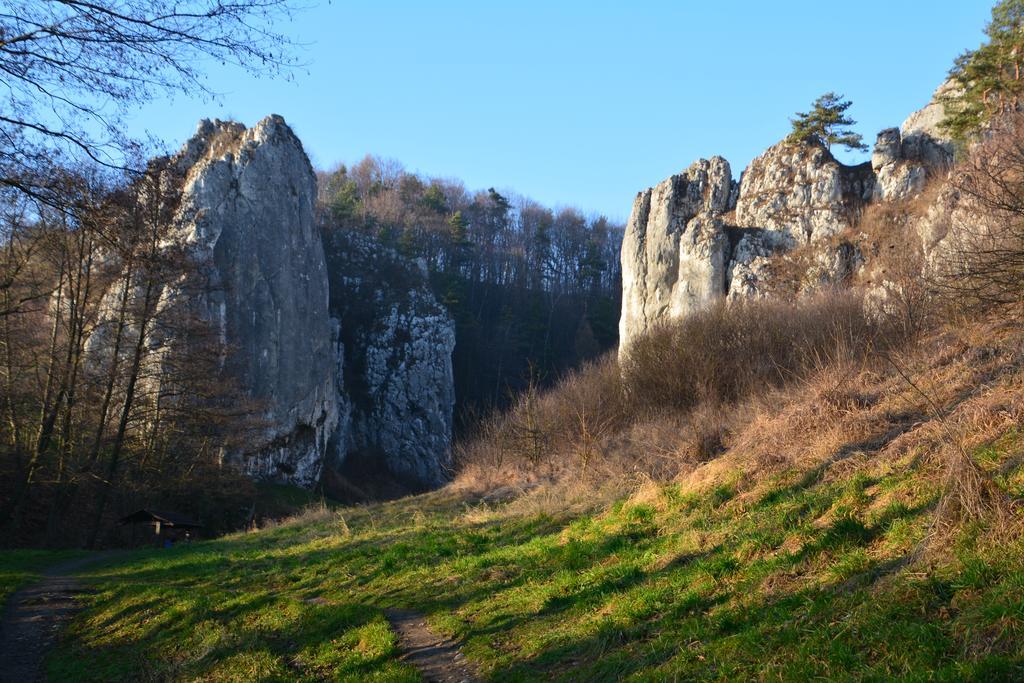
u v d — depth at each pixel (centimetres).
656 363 2625
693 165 5669
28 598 1520
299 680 819
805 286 4294
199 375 3634
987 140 1809
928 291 1703
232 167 5962
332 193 11194
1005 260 1435
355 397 7550
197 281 3575
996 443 814
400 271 8250
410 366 7706
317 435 6028
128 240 932
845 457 1040
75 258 2816
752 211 5075
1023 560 538
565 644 749
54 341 3238
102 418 3375
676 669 594
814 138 5338
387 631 876
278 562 1634
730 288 4719
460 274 9594
